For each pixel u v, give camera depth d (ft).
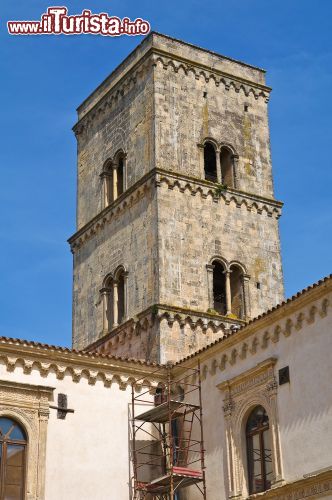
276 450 133.59
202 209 193.36
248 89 215.72
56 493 143.54
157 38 204.95
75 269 213.05
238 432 143.74
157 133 195.62
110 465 150.00
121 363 156.87
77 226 219.00
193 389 156.56
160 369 160.45
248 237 198.18
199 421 151.94
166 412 151.33
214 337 181.27
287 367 135.95
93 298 203.31
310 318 133.18
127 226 196.54
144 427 156.87
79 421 149.79
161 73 202.49
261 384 140.46
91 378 153.38
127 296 190.19
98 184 214.48
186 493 152.97
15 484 140.87
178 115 200.75
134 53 210.38
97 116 221.46
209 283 187.21
